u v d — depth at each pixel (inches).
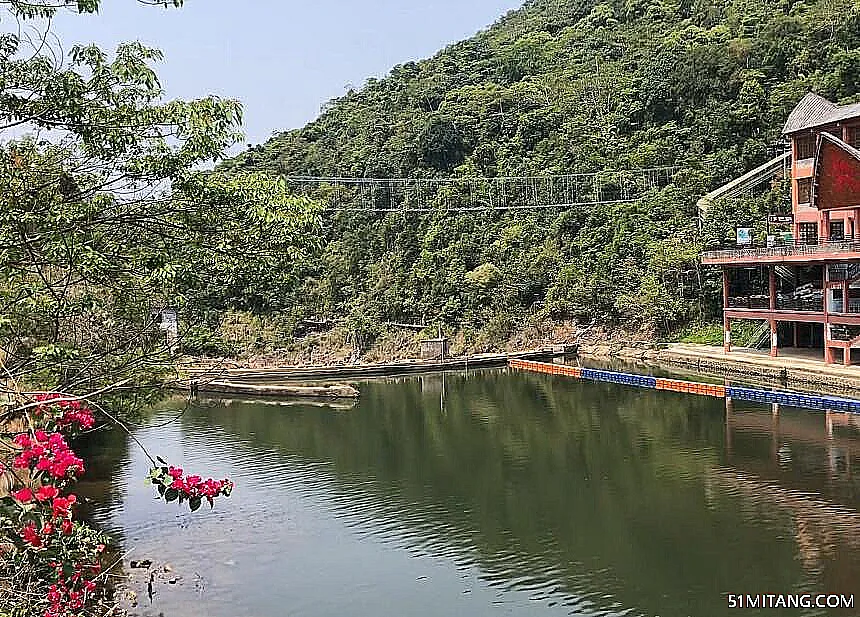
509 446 1233.4
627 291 2480.3
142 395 509.0
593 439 1253.1
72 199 345.1
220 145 366.0
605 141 3294.8
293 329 2573.8
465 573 732.0
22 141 348.2
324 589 693.3
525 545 799.1
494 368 2154.3
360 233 2999.5
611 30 4562.0
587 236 2741.1
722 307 2370.8
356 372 2064.5
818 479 975.6
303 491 985.5
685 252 2374.5
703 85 3181.6
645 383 1765.5
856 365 1720.0
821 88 2728.8
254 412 1574.8
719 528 825.5
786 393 1487.5
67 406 500.4
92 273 362.0
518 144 3430.1
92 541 526.9
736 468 1040.8
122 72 346.9
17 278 398.3
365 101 4365.2
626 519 866.8
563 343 2422.5
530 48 4640.8
